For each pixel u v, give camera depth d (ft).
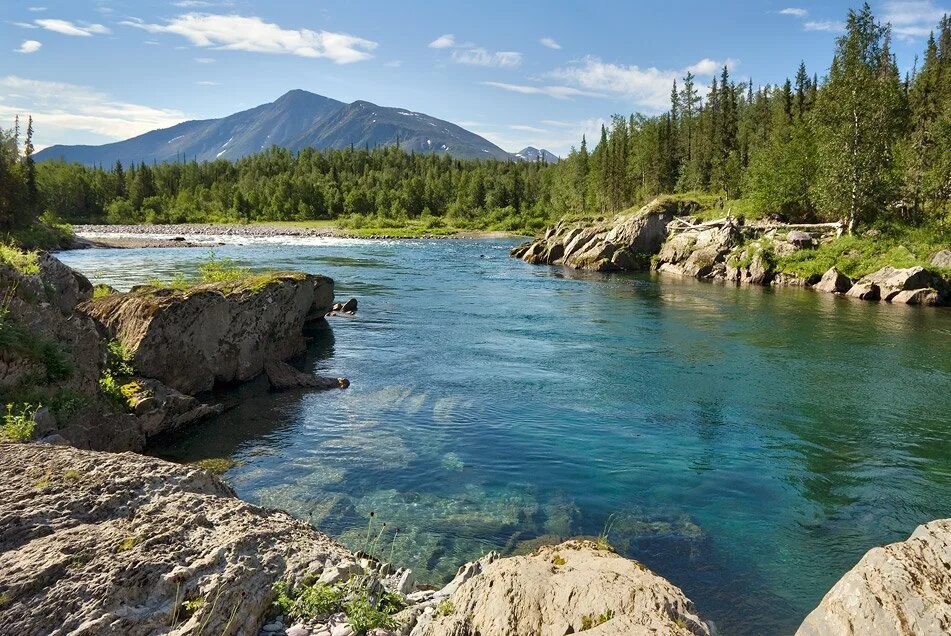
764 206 194.39
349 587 20.13
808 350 76.84
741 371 66.59
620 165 318.45
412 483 38.37
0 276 40.45
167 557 18.37
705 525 33.68
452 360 70.95
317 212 503.20
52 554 17.17
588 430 48.60
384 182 572.92
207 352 57.06
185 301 54.85
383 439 46.09
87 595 15.94
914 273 124.26
